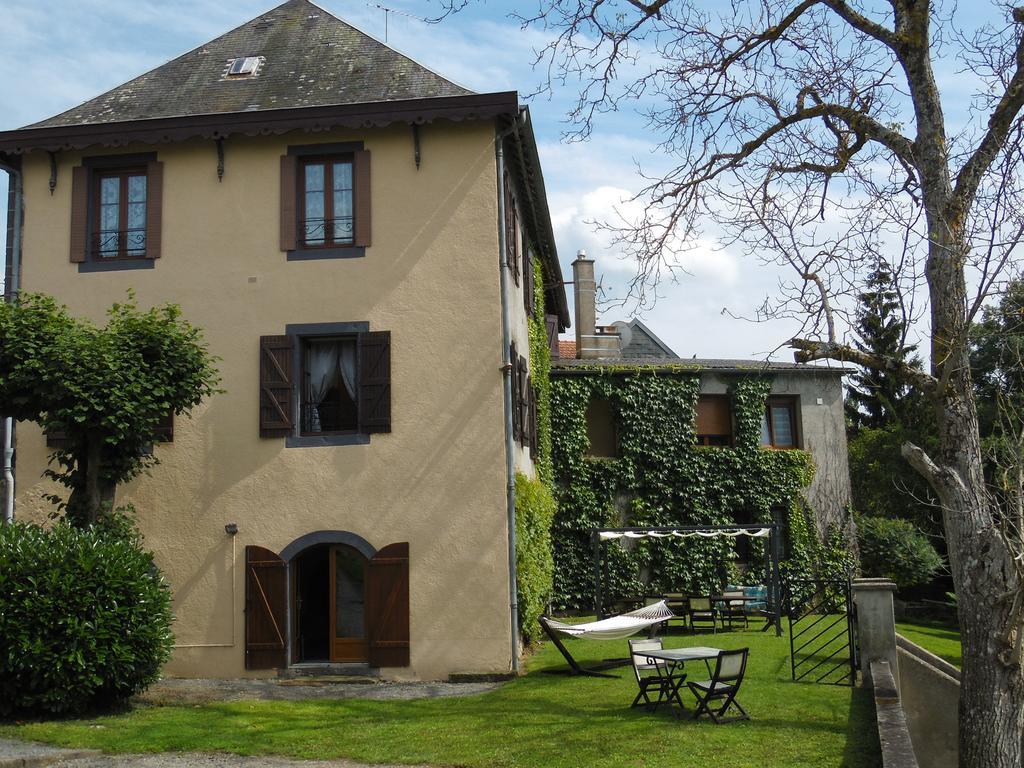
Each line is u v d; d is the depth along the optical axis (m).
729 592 21.98
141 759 9.84
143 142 16.25
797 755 9.45
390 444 15.36
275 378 15.62
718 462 23.28
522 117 15.68
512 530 15.04
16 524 12.07
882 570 23.69
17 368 12.74
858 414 38.00
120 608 11.78
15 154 16.28
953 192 9.93
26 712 11.48
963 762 9.40
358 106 15.57
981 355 18.34
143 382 13.25
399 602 14.98
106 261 16.16
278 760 9.81
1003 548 9.37
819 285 10.11
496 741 10.26
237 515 15.41
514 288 17.31
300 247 15.98
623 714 11.43
